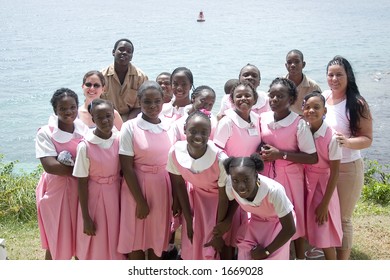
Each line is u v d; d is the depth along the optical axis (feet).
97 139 14.01
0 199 21.91
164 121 15.03
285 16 179.52
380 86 62.28
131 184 14.10
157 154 14.28
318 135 14.71
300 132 14.57
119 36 123.54
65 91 14.37
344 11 196.75
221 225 13.76
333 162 14.62
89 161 13.93
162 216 14.57
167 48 99.81
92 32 134.00
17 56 94.94
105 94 20.39
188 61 83.71
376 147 38.45
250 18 172.04
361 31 127.75
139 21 164.86
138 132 14.21
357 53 90.43
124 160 14.12
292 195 14.96
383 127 44.09
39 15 192.54
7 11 213.46
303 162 14.61
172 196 14.87
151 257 15.35
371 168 29.09
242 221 14.39
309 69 74.33
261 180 13.10
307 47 99.45
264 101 17.62
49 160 14.16
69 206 14.57
